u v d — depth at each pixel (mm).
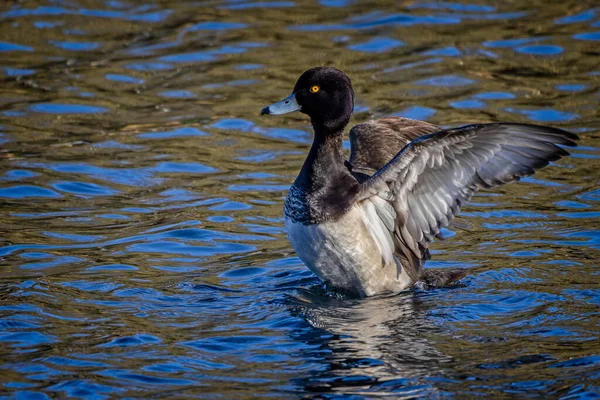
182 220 12562
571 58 17625
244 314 9781
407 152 9562
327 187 10188
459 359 8609
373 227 10234
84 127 15469
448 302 10062
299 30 18953
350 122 15281
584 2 20094
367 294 10383
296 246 10359
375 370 8430
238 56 17844
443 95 16281
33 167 14078
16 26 19016
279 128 15758
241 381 8227
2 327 9289
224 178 13961
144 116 15891
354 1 20328
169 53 18000
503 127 9273
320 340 9086
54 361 8570
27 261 11141
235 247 11812
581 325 9328
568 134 9164
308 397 7926
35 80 16938
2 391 8008
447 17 19500
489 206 13078
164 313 9773
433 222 10062
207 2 20375
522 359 8586
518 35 18578
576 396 7859
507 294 10219
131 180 13828
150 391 8047
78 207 12922
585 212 12648
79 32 18828
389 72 17125
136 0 20391
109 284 10523
